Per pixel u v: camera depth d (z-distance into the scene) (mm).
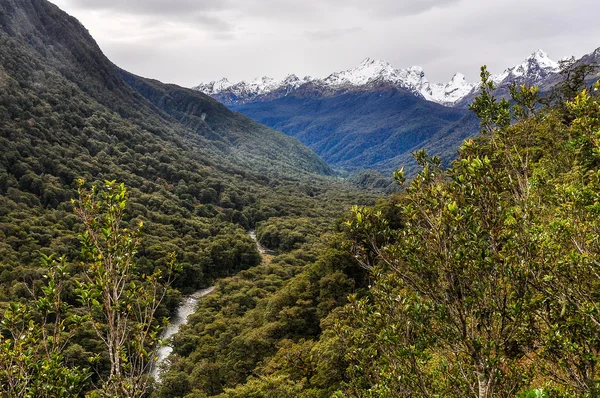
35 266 66438
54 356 5914
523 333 5691
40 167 119562
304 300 48719
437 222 5152
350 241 5945
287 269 84812
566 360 5691
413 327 5832
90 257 6051
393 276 5777
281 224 129125
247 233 137250
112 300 6082
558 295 5551
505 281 5207
